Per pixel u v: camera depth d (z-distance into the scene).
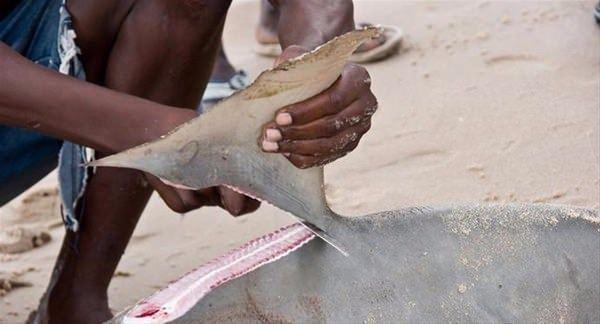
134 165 2.12
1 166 3.12
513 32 5.82
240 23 6.67
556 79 5.23
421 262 2.55
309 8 2.77
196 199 2.60
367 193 4.45
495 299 2.60
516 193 4.32
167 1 3.01
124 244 3.41
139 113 2.44
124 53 3.07
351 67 2.27
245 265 2.32
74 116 2.44
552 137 4.71
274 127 2.19
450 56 5.65
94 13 2.99
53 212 4.64
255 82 2.07
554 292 2.66
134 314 2.23
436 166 4.60
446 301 2.55
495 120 4.91
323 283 2.46
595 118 4.82
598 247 2.73
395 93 5.32
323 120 2.23
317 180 2.36
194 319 2.38
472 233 2.62
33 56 3.07
